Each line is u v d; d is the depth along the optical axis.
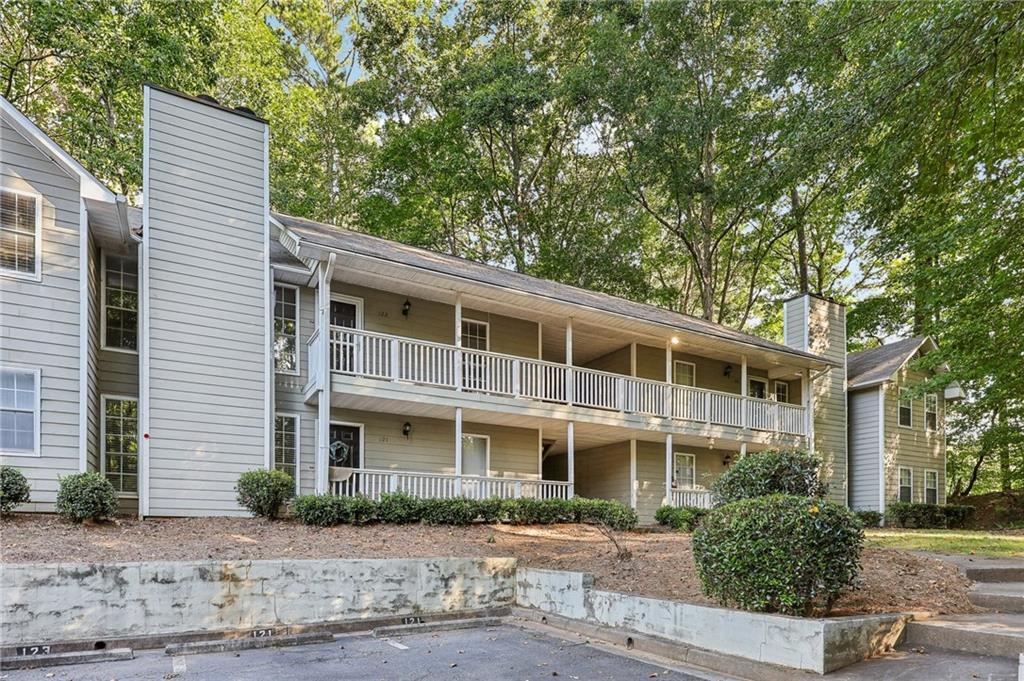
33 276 9.61
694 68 23.23
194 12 17.42
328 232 13.88
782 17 19.62
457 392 13.12
